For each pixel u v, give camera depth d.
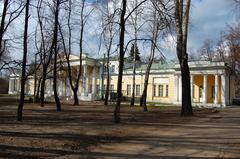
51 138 13.66
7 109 31.11
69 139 13.69
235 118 26.33
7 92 97.44
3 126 16.89
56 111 29.44
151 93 67.62
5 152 10.60
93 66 72.38
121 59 20.30
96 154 11.26
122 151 11.84
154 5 21.14
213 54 75.12
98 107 36.66
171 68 64.94
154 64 68.69
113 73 73.12
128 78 71.62
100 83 72.44
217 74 55.28
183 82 28.81
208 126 20.05
